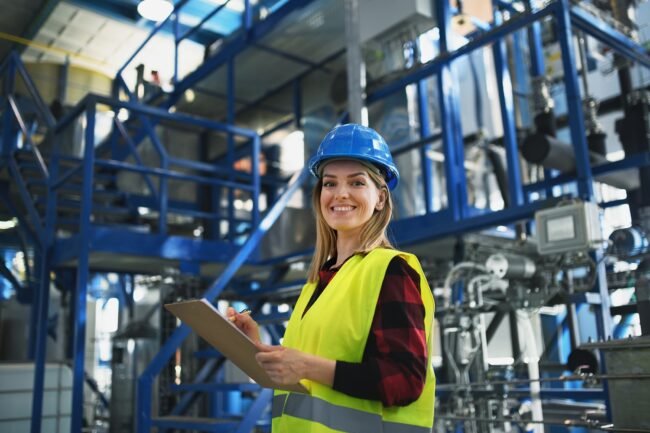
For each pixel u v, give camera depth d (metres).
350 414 1.11
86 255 4.70
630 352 2.10
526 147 4.54
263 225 4.59
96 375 10.76
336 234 1.47
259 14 8.37
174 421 3.82
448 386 3.70
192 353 4.90
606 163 4.61
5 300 8.36
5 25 8.87
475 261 4.13
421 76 4.75
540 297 3.65
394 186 1.42
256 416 3.68
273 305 6.54
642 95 5.12
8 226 10.22
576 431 4.77
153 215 8.11
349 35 5.05
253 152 6.16
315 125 8.84
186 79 8.34
